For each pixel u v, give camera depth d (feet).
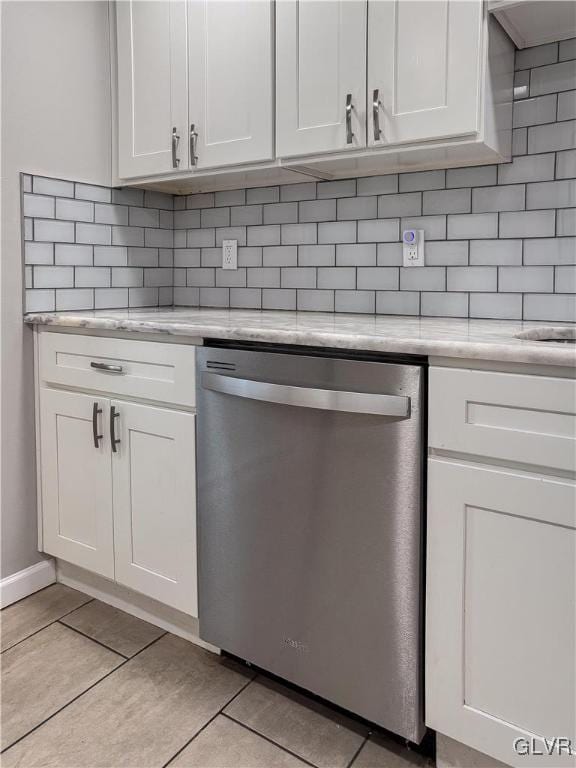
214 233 7.93
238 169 6.40
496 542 3.79
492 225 5.93
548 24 5.20
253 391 4.70
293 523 4.69
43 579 6.98
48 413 6.64
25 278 6.58
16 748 4.55
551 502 3.56
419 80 5.17
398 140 5.31
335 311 7.00
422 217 6.33
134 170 7.15
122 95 7.18
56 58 6.70
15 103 6.35
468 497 3.85
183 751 4.53
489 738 3.94
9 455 6.61
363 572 4.35
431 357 3.94
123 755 4.49
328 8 5.59
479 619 3.91
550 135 5.57
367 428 4.22
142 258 7.92
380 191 6.57
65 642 5.90
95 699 5.10
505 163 5.82
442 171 6.17
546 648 3.68
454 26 4.99
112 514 6.11
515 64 5.67
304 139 5.83
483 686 3.94
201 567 5.38
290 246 7.28
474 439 3.79
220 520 5.17
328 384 4.38
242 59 6.16
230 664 5.59
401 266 6.50
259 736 4.68
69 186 6.95
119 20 7.11
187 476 5.39
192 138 6.58
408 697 4.24
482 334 4.41
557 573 3.60
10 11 6.24
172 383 5.42
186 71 6.59
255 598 5.02
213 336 5.01
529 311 5.79
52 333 6.49
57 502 6.67
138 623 6.26
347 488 4.36
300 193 7.14
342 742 4.63
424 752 4.54
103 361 6.01
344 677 4.55
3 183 6.31
